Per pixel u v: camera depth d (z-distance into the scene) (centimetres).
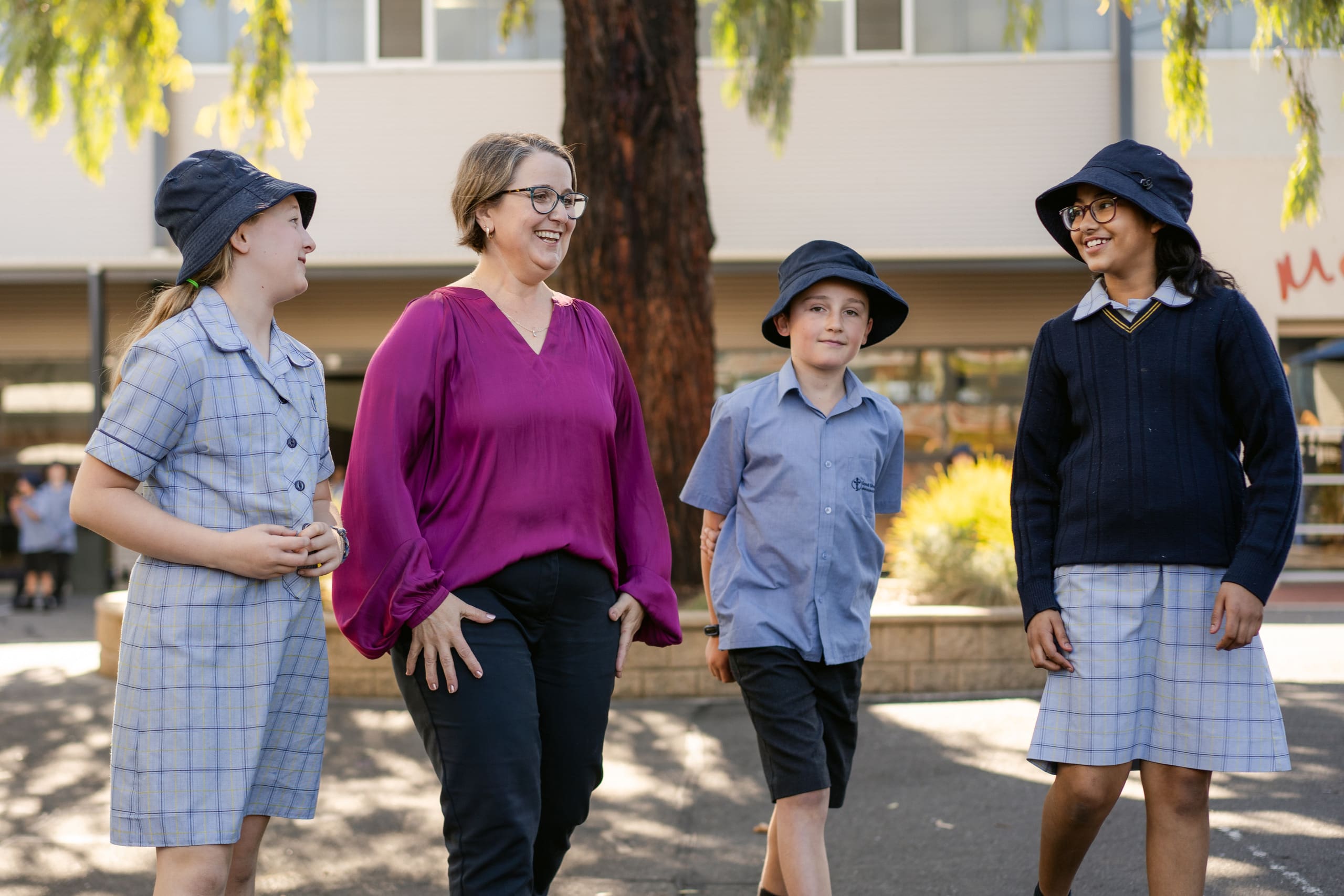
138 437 232
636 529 296
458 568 262
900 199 1391
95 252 1420
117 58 914
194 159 250
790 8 1084
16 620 1272
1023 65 1384
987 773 516
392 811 475
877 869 394
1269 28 793
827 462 318
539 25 1407
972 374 1476
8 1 893
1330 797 461
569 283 807
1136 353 282
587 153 796
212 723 234
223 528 239
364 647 255
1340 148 1336
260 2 988
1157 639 280
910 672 703
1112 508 280
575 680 274
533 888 291
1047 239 1380
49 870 405
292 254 254
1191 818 282
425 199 1406
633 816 461
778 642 309
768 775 308
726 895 370
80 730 645
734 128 1393
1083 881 373
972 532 797
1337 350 1348
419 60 1408
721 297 1473
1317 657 815
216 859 234
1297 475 270
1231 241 1350
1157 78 1366
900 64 1388
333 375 1521
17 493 1580
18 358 1570
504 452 266
